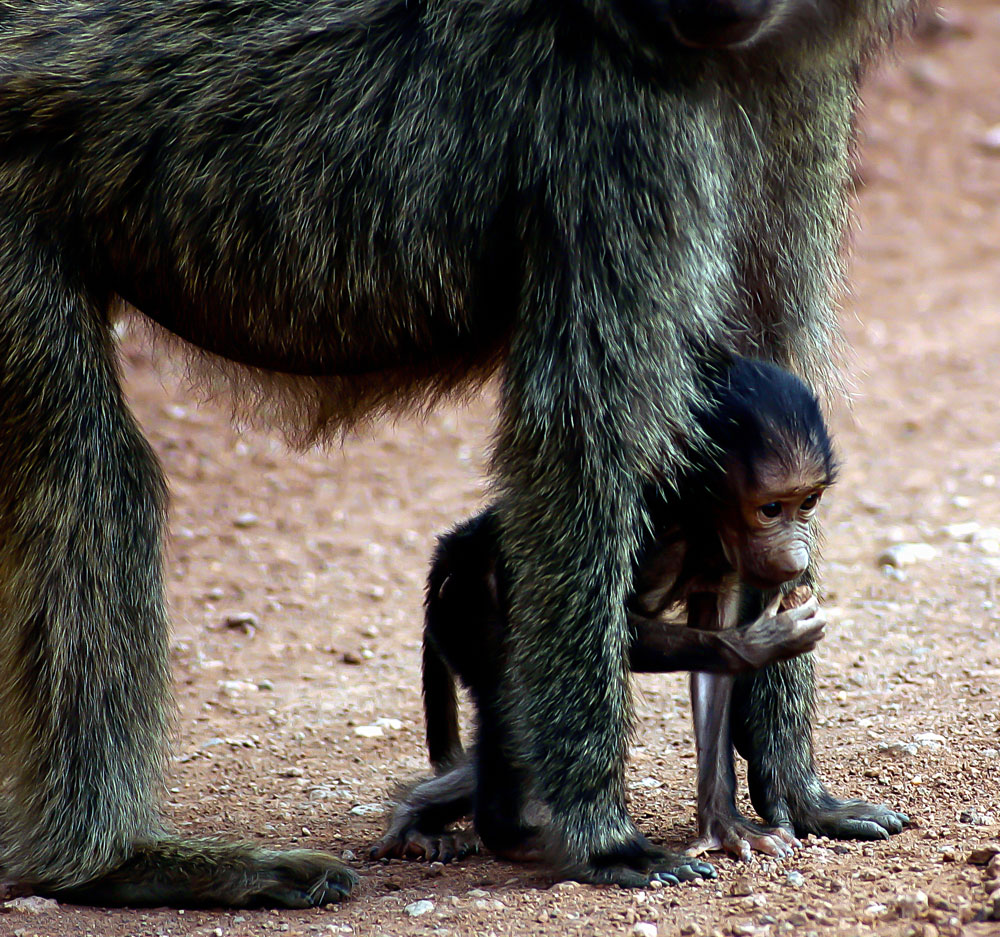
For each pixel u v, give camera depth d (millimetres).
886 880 7918
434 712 10031
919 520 17656
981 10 40938
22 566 8805
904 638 13953
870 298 27656
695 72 8258
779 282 9547
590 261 8281
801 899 7672
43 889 8750
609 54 8188
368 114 8484
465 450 20391
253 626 15328
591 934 7418
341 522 18156
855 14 8742
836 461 8805
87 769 8766
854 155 10039
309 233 8594
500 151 8352
